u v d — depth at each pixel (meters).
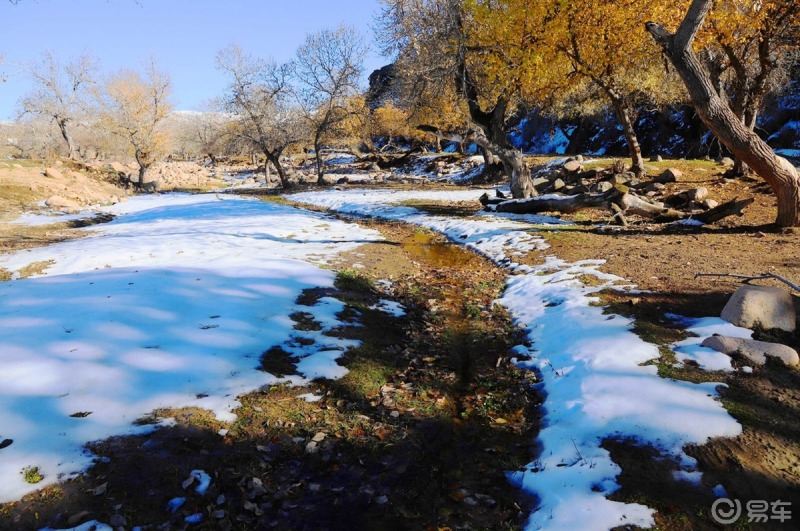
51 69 53.12
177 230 15.71
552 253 10.76
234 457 4.18
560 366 5.72
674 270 8.35
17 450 3.86
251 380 5.35
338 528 3.55
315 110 36.72
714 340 5.42
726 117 9.91
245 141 36.88
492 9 15.99
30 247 13.51
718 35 15.20
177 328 6.34
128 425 4.36
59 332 5.88
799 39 16.53
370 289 9.08
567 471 3.96
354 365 5.96
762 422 4.23
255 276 8.90
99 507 3.47
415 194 25.95
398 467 4.26
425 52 18.89
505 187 26.41
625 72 19.83
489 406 5.27
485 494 3.94
